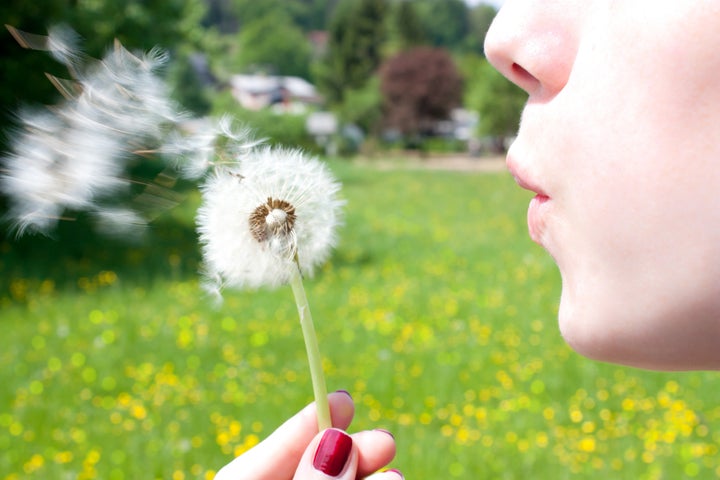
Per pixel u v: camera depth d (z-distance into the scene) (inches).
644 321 22.7
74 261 354.0
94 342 257.4
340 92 1893.5
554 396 216.5
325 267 360.8
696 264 21.6
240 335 266.4
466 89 1541.6
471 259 402.0
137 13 448.1
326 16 3097.9
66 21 341.7
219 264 30.1
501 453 179.3
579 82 23.7
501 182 804.0
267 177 30.4
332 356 246.4
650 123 22.0
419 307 304.7
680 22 21.6
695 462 176.4
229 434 189.6
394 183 767.1
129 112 28.1
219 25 2731.3
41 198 26.1
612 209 22.6
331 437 31.4
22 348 251.0
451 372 230.8
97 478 169.5
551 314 295.6
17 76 299.0
